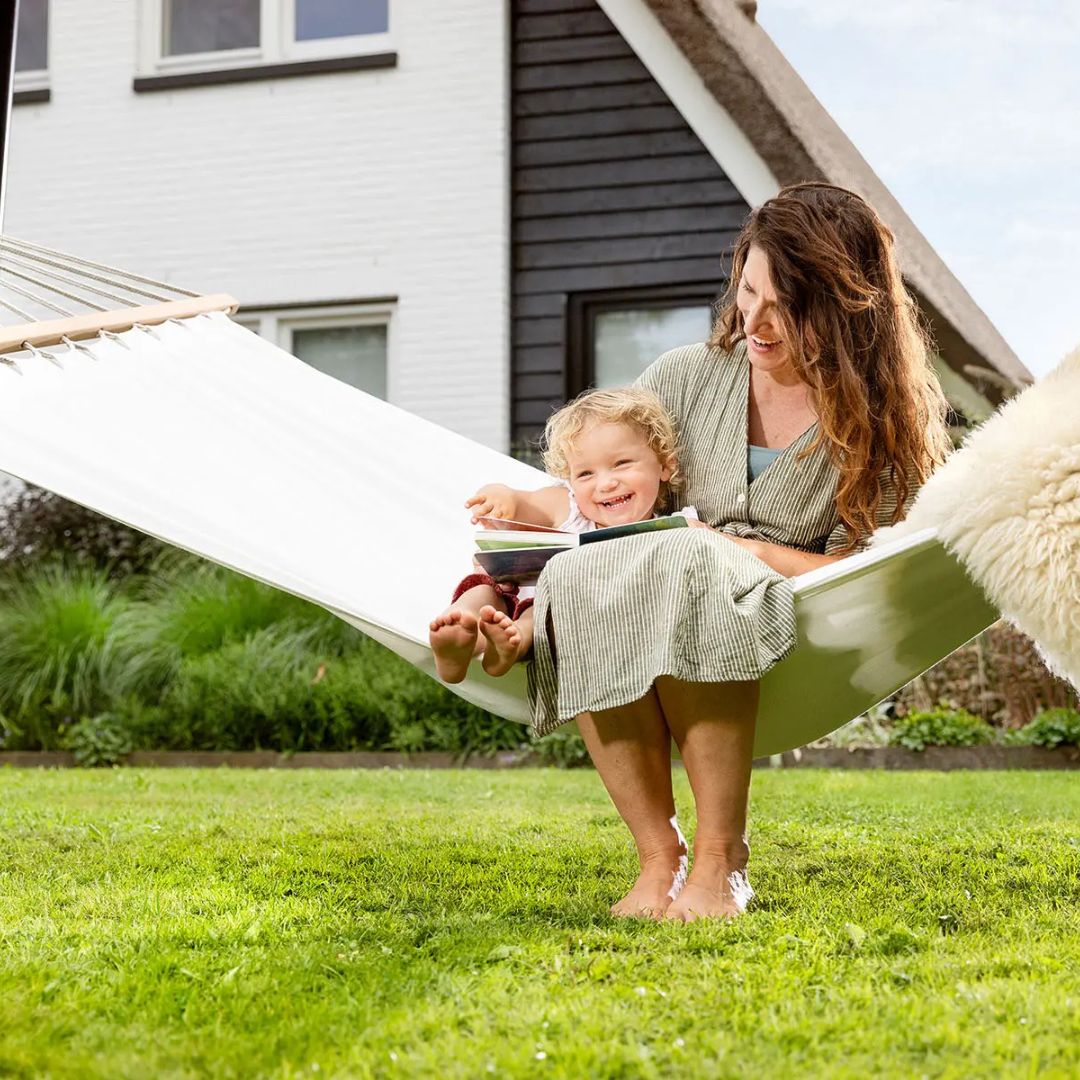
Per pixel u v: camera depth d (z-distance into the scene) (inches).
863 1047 49.8
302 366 119.7
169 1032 53.0
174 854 102.5
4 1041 50.8
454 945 67.2
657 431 87.7
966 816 129.9
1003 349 271.1
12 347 103.3
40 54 328.2
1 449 85.4
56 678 245.4
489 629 73.7
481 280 299.7
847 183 266.4
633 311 298.0
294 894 86.1
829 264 82.6
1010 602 71.3
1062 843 107.1
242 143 312.8
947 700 230.4
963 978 59.9
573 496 95.7
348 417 112.1
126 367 105.0
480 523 88.2
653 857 76.2
